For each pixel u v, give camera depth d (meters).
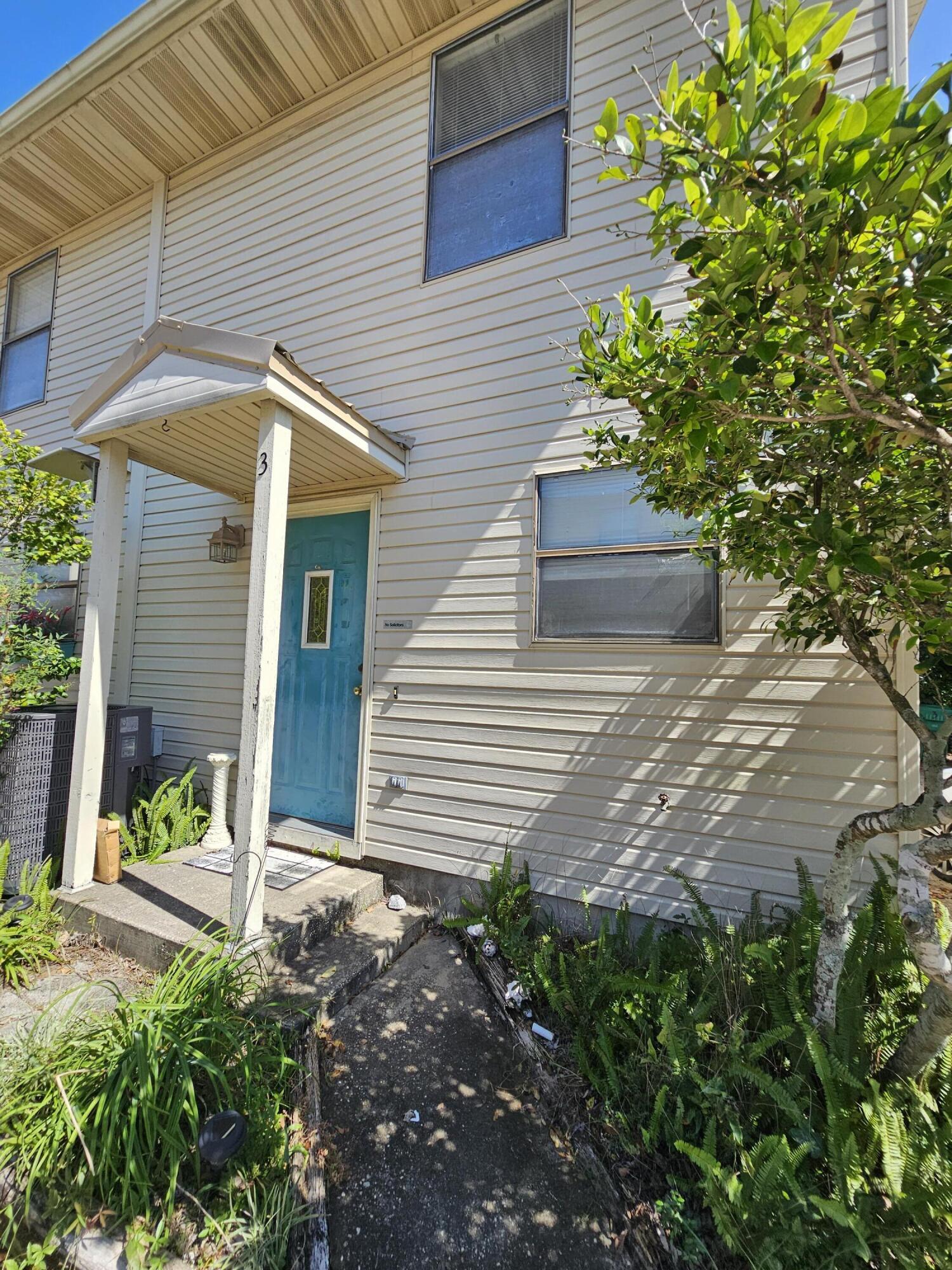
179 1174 1.57
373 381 3.74
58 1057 1.73
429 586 3.45
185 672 4.49
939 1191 1.32
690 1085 1.80
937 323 1.32
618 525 2.99
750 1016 2.00
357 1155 1.79
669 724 2.81
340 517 3.91
